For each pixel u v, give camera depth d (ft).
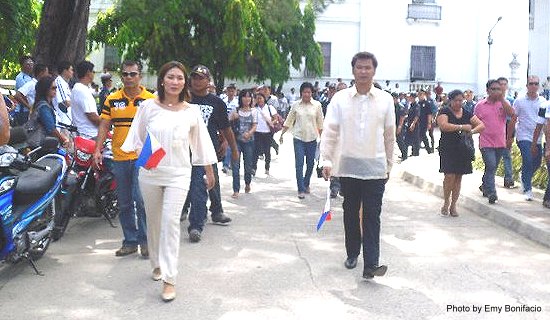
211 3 70.59
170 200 16.22
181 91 16.81
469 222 26.50
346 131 17.74
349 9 109.19
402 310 15.53
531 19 124.06
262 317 14.96
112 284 17.43
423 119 55.31
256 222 26.11
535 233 23.26
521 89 108.88
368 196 17.81
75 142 23.04
